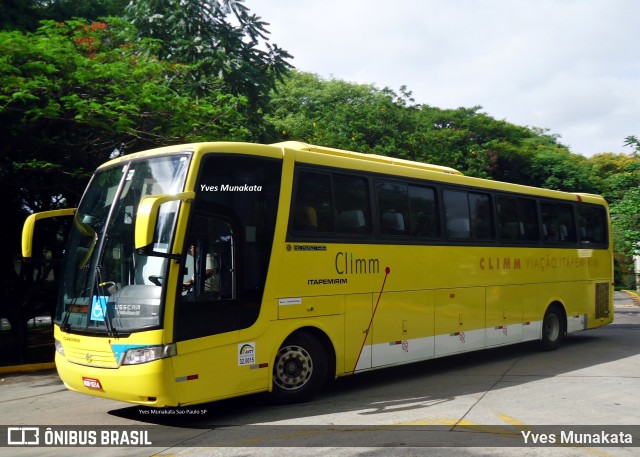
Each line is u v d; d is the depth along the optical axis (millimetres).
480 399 8375
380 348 9242
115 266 7238
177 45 14062
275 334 7840
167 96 12359
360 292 8984
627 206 28297
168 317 6785
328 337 8531
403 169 10000
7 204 15367
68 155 13297
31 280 16078
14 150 12812
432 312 10203
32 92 11297
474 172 33188
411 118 33812
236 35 14781
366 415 7504
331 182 8781
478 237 11406
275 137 15727
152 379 6668
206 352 7094
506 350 13531
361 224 9133
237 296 7480
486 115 40156
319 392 9070
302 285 8203
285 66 15375
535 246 12906
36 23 14820
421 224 10195
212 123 13320
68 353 7434
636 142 28000
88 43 12859
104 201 7801
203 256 7199
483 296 11352
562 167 37562
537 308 12859
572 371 10656
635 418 7250
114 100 11914
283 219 8062
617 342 14875
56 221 16125
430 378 10211
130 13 14297
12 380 11156
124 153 13672
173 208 7062
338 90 37281
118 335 6895
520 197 12672
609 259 15539
